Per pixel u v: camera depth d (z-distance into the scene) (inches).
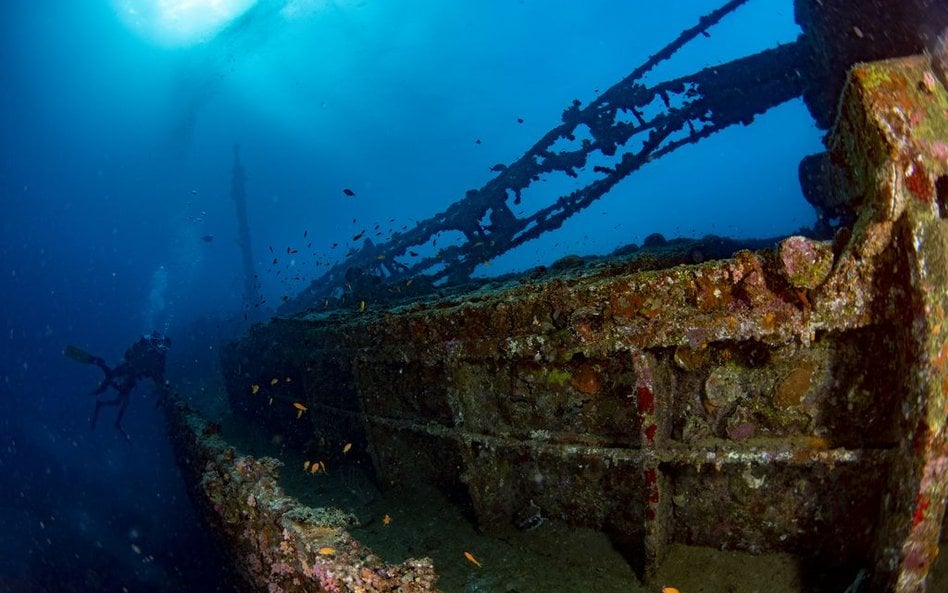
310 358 243.0
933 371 82.5
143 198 2197.3
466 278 371.9
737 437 115.9
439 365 170.4
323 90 2539.4
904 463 88.0
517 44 2827.3
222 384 506.9
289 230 3006.9
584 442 134.6
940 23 153.0
